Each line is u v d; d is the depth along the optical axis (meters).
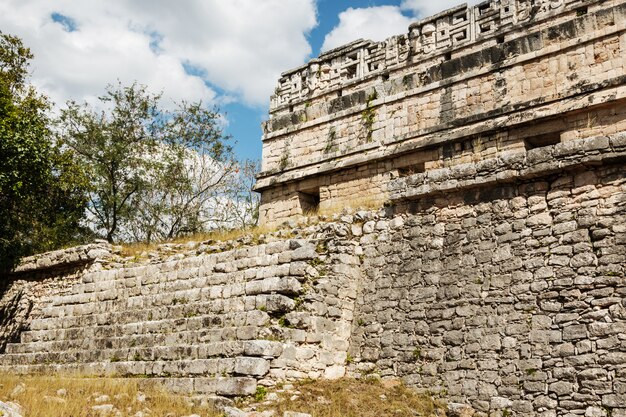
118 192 34.56
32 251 29.42
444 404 13.98
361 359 15.95
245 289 16.75
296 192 24.28
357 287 16.91
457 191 15.82
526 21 20.77
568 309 13.15
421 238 16.16
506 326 13.84
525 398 13.06
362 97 23.30
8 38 31.53
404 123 21.94
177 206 35.41
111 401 13.61
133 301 19.28
